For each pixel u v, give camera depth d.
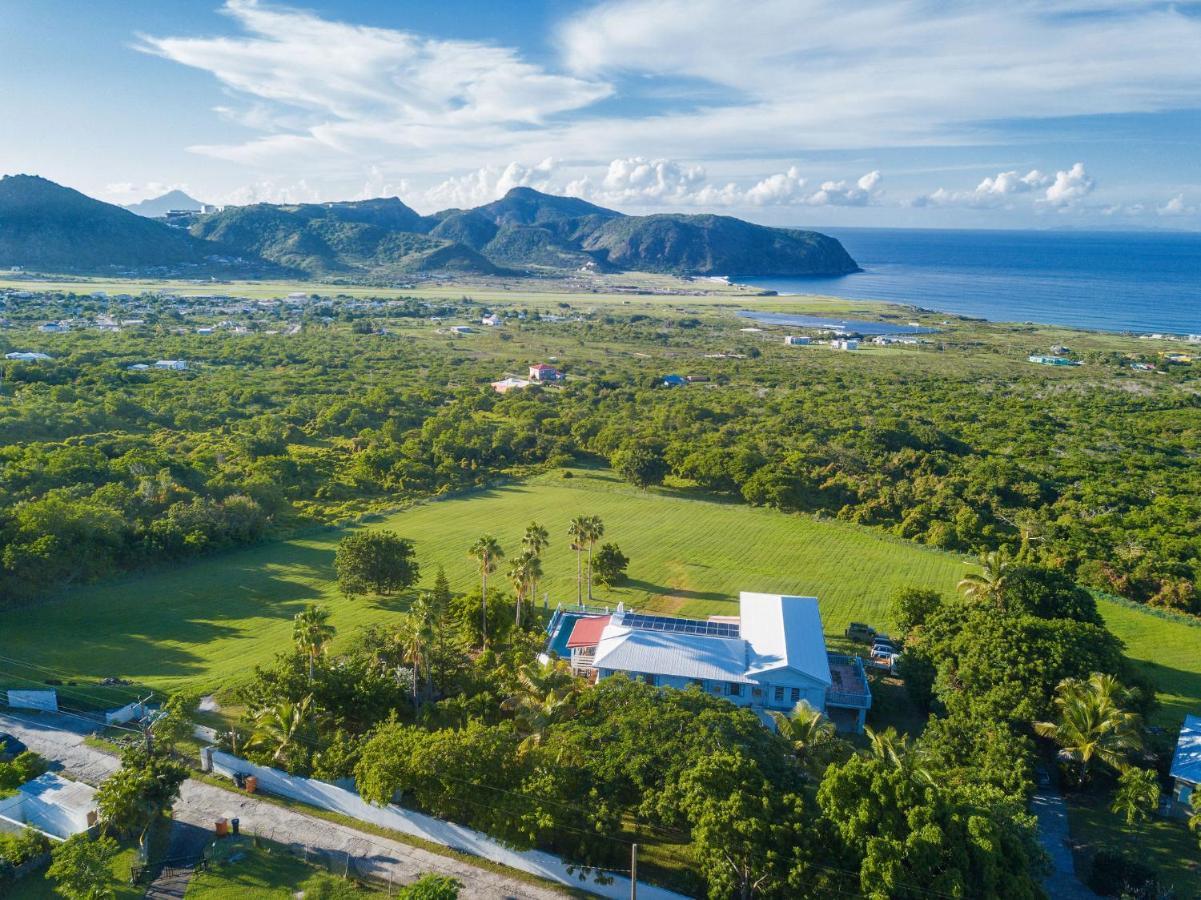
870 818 44.00
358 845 51.53
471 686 67.56
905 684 74.62
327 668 66.12
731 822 44.50
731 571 108.50
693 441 165.25
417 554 112.00
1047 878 50.38
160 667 76.75
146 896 46.50
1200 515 129.25
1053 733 58.59
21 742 61.94
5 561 88.50
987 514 130.25
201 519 110.00
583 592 99.62
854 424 187.50
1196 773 57.34
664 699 57.38
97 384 193.12
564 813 48.69
